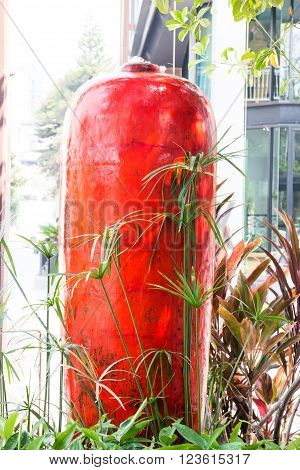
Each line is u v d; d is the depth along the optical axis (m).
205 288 1.30
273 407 1.44
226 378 1.50
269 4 1.56
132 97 1.22
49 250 1.22
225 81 2.62
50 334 1.11
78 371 1.14
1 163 2.07
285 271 1.68
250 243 1.59
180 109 1.24
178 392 1.25
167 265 1.22
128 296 1.21
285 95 5.68
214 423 1.33
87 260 1.23
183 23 1.65
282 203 5.73
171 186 1.21
